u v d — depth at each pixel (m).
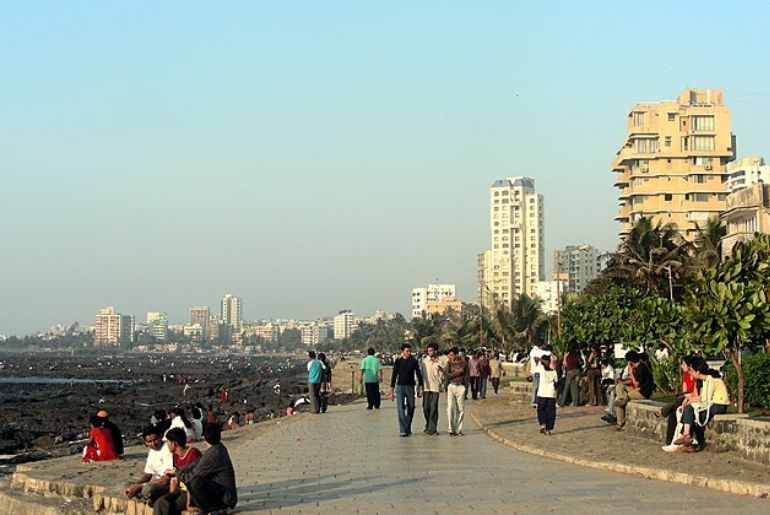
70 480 18.25
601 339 35.66
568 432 23.47
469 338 105.75
